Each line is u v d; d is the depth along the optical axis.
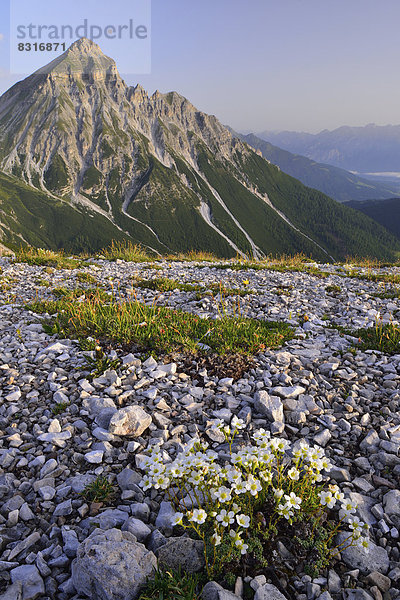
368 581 0.42
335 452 0.61
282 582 0.41
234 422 0.62
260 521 0.45
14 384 0.79
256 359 0.89
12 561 0.43
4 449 0.60
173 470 0.43
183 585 0.39
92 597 0.39
